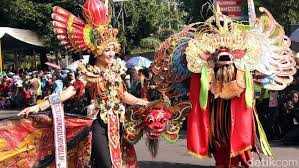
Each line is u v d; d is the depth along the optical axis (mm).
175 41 7305
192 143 6945
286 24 25188
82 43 6074
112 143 5895
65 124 6125
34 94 24281
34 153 6203
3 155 6125
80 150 6105
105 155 5805
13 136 6164
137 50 35094
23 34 30531
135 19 35062
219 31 7062
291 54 7391
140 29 35562
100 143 5828
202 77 6902
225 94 6895
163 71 7340
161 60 7367
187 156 9766
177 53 7289
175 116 6863
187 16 35312
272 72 7203
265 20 7379
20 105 25906
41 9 31609
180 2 36562
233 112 6941
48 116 6148
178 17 34625
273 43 7320
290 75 7367
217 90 6926
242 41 7023
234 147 6887
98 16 6004
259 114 11930
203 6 7809
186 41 7270
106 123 5883
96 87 5922
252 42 7094
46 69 33375
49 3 31875
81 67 5938
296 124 11859
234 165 7293
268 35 7316
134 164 6508
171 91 7348
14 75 27891
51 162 6184
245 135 6883
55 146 5988
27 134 6191
